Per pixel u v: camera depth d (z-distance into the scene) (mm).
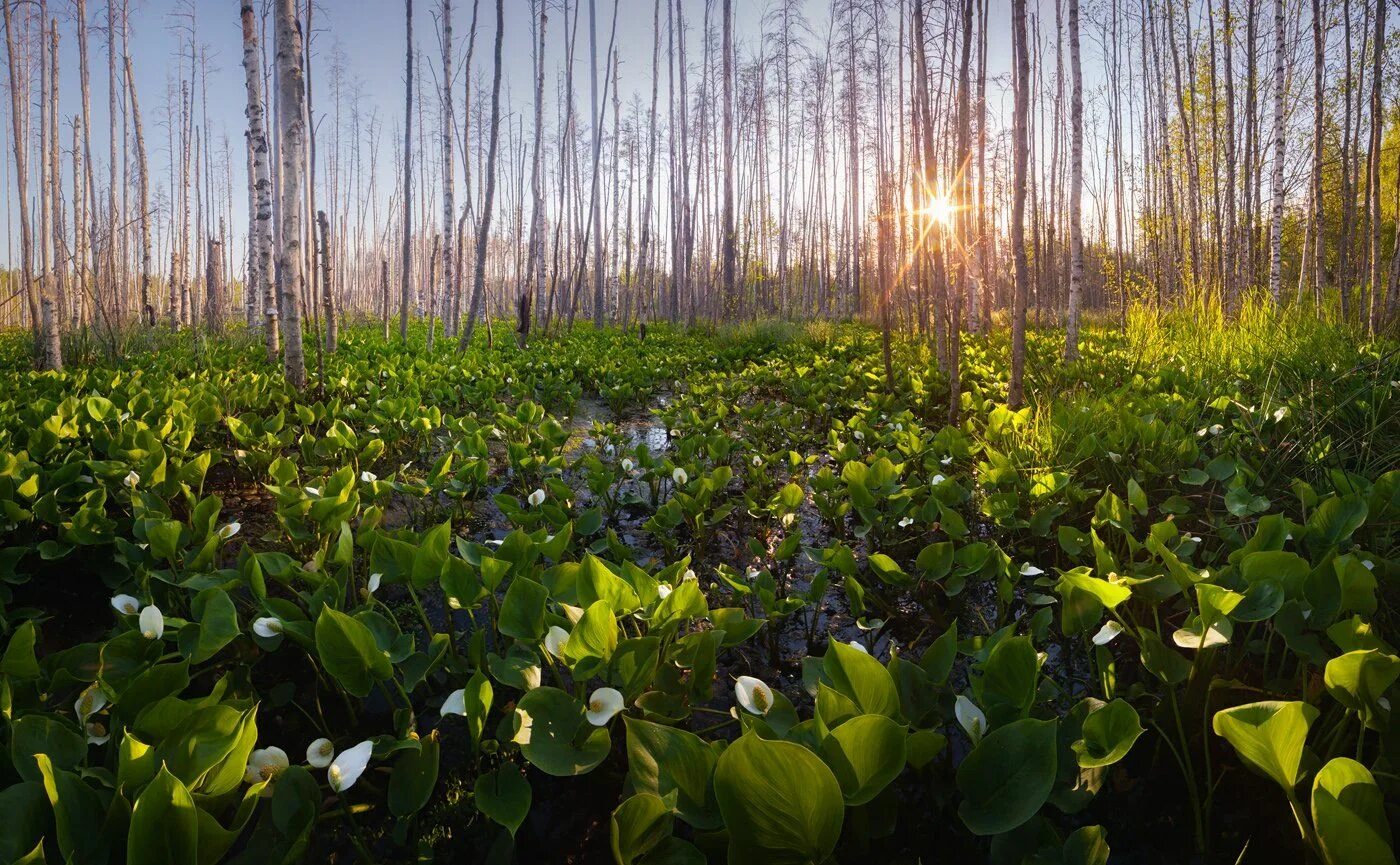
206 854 1416
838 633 3072
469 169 18938
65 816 1365
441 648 2371
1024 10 4883
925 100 6145
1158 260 18250
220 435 6121
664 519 3754
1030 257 22641
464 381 9750
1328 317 9102
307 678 2621
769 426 6559
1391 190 16297
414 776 1819
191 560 3000
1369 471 3576
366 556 3637
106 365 10648
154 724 1668
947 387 7652
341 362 10977
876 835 1659
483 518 4605
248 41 8594
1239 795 1977
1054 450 4391
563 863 1841
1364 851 1196
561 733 1858
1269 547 2518
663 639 2275
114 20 21156
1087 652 2744
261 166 9531
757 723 1684
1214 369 6762
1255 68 13500
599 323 21797
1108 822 1931
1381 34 8898
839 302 30219
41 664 2043
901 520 3859
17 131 11305
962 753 2158
